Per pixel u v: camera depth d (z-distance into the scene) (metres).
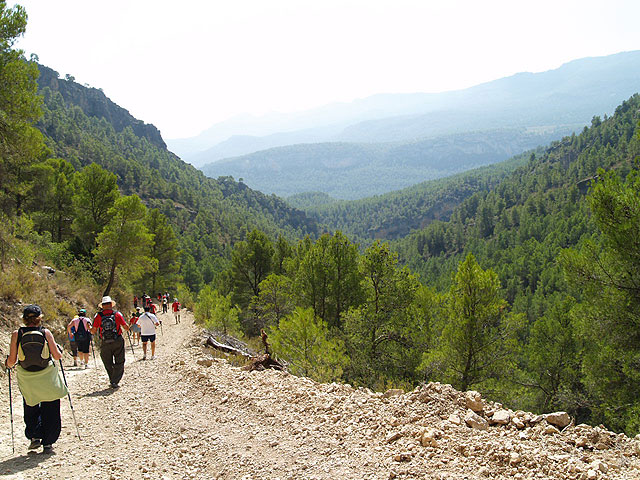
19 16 15.17
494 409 5.55
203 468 4.73
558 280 69.31
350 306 20.27
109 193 32.59
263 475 4.34
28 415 5.32
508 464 4.04
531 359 24.20
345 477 4.08
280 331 13.48
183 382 8.86
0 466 4.80
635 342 12.48
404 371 17.83
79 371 11.26
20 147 16.38
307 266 22.81
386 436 4.93
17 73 15.34
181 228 144.38
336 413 5.88
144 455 5.14
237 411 6.57
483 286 14.93
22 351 5.23
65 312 15.41
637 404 12.14
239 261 34.69
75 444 5.60
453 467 4.08
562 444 4.47
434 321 18.52
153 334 13.09
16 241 17.78
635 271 12.29
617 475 3.69
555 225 124.44
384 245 19.20
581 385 22.45
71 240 28.75
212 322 21.77
